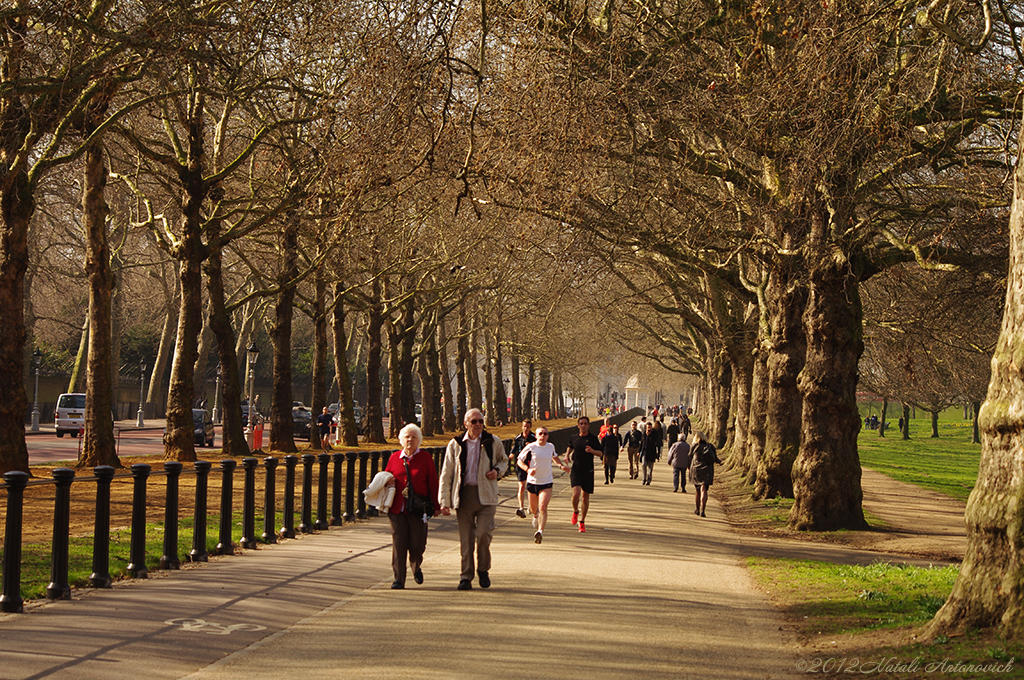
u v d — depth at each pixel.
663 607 12.65
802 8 19.88
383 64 18.31
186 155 37.53
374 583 14.32
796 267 26.52
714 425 69.31
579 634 10.75
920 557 20.12
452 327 87.75
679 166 23.06
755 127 21.23
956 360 45.50
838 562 19.00
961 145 24.59
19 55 23.95
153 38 22.89
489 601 12.78
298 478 32.38
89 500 23.27
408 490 13.94
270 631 10.73
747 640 10.78
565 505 29.86
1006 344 9.76
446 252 50.16
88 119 27.47
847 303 24.94
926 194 24.61
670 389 192.12
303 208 32.56
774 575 16.23
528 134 18.97
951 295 28.34
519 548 18.88
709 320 46.47
